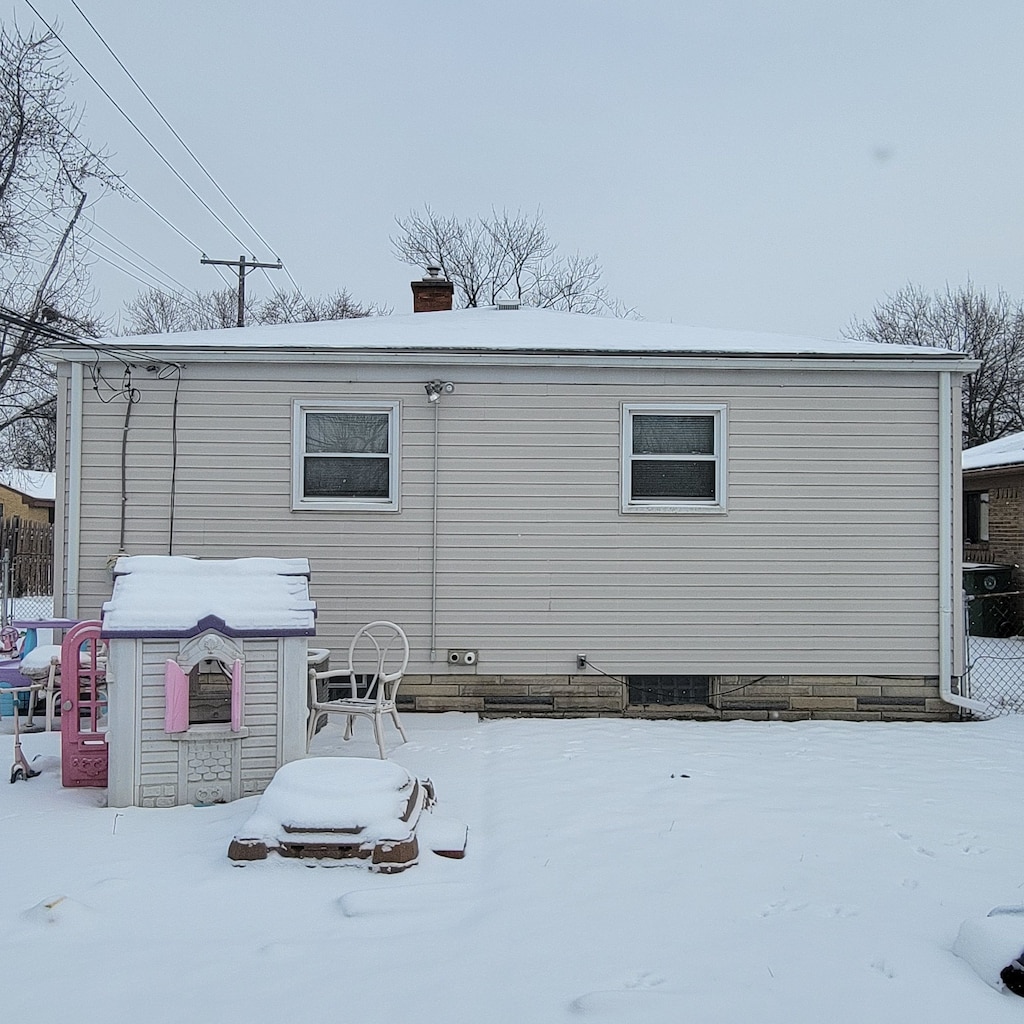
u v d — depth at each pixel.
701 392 9.10
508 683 9.01
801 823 5.66
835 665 9.08
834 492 9.13
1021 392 34.09
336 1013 3.37
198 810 5.90
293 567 6.59
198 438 8.99
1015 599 16.42
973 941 3.78
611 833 5.44
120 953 3.86
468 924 4.17
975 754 7.61
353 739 7.88
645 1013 3.35
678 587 9.07
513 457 9.06
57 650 7.80
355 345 8.95
